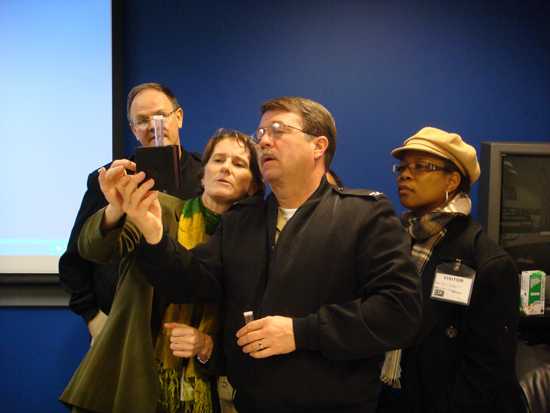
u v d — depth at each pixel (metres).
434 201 1.68
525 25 2.46
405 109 2.45
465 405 1.52
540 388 1.73
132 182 1.13
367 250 1.21
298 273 1.21
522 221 2.00
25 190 2.32
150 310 1.35
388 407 1.73
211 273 1.31
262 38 2.39
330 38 2.41
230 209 1.41
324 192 1.31
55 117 2.31
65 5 2.28
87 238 1.24
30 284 2.36
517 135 2.49
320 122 1.27
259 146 1.28
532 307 1.97
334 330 1.13
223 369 1.41
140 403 1.29
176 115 1.88
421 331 1.56
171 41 2.36
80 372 1.35
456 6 2.44
